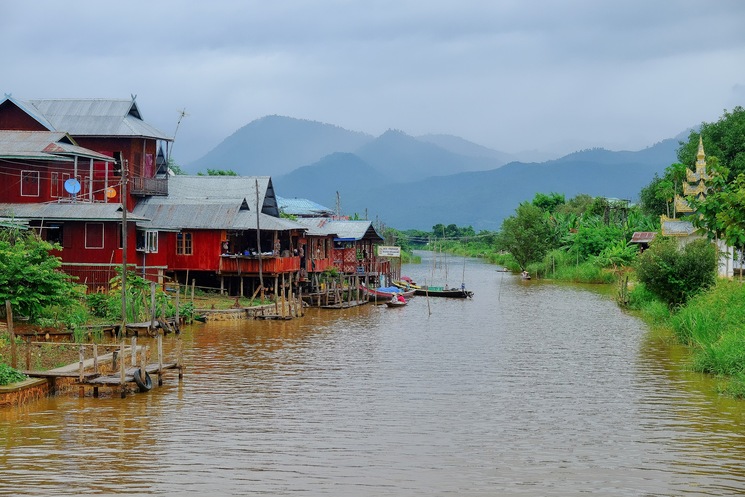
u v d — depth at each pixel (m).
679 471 19.00
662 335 42.31
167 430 22.27
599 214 110.69
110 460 19.53
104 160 51.72
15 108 53.78
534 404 25.89
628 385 28.88
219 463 19.42
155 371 28.28
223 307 49.78
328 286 61.19
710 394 27.17
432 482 18.17
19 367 26.81
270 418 23.81
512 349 37.94
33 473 18.50
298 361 34.06
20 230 40.16
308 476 18.52
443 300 66.56
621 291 61.72
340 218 91.56
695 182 63.00
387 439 21.66
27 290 32.62
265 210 64.69
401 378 30.33
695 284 42.97
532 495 17.39
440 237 168.88
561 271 91.94
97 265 44.97
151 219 53.88
